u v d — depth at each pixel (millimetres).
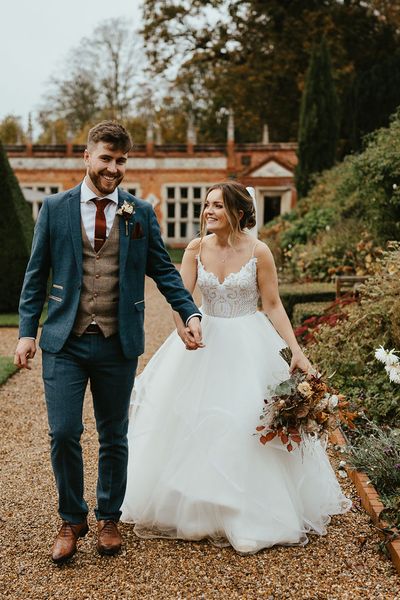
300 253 10984
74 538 2574
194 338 2607
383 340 4723
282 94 25750
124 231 2586
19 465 3668
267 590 2354
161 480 2768
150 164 24500
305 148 16891
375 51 24734
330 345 5031
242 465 2664
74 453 2531
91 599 2312
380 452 3281
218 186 2900
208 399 2764
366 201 8961
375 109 16875
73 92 31188
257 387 2775
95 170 2473
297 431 2641
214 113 31516
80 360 2574
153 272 2760
